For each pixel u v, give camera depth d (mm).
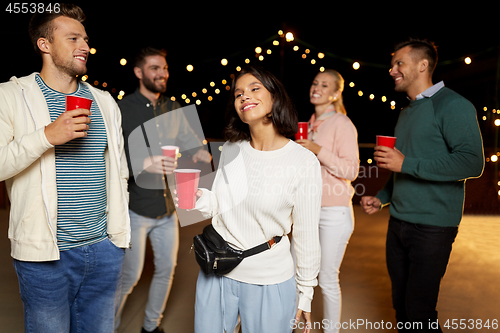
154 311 2301
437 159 1761
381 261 3557
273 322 1435
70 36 1448
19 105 1401
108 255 1630
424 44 1908
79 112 1308
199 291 1549
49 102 1470
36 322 1471
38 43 1454
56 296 1480
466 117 1730
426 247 1840
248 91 1436
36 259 1403
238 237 1451
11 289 2775
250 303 1444
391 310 2648
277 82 1457
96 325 1646
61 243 1475
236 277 1456
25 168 1369
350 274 3258
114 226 1639
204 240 1487
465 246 3973
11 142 1335
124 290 2299
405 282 2027
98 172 1576
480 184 7371
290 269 1497
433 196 1825
